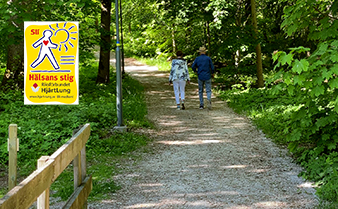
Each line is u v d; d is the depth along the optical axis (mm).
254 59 18281
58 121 8141
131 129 8594
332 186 4609
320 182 5016
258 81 15086
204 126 9086
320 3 5445
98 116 8953
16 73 12320
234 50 14953
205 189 5000
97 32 14930
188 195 4793
